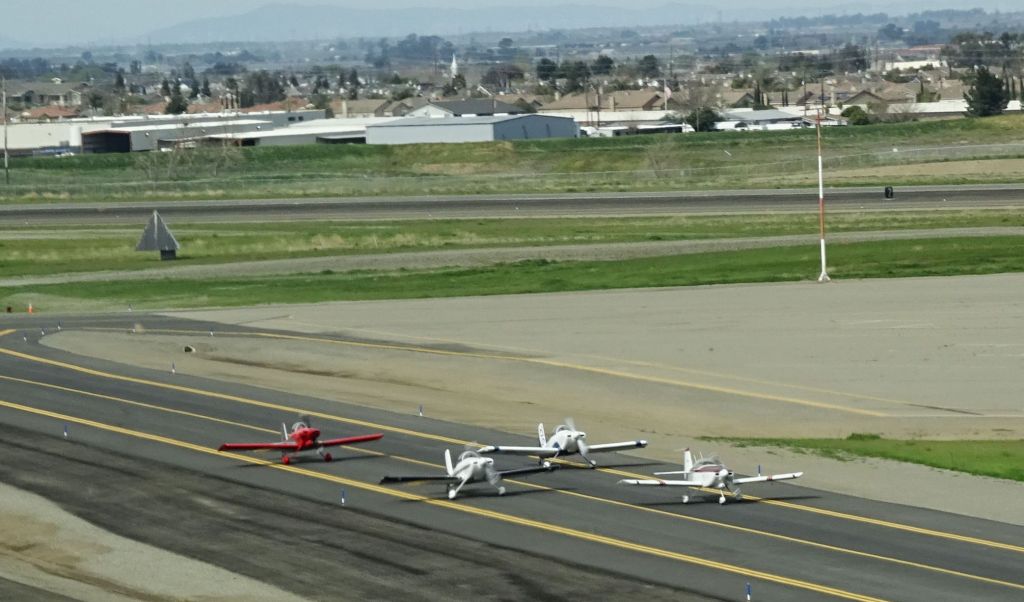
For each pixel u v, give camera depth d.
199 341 127.12
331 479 79.69
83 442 88.94
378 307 147.62
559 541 67.44
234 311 147.12
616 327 131.12
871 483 77.81
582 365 113.81
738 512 72.19
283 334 130.62
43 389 105.50
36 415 96.69
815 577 61.69
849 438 89.44
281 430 91.94
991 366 110.50
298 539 68.44
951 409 97.50
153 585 62.03
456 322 136.12
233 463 83.56
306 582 62.00
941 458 83.12
